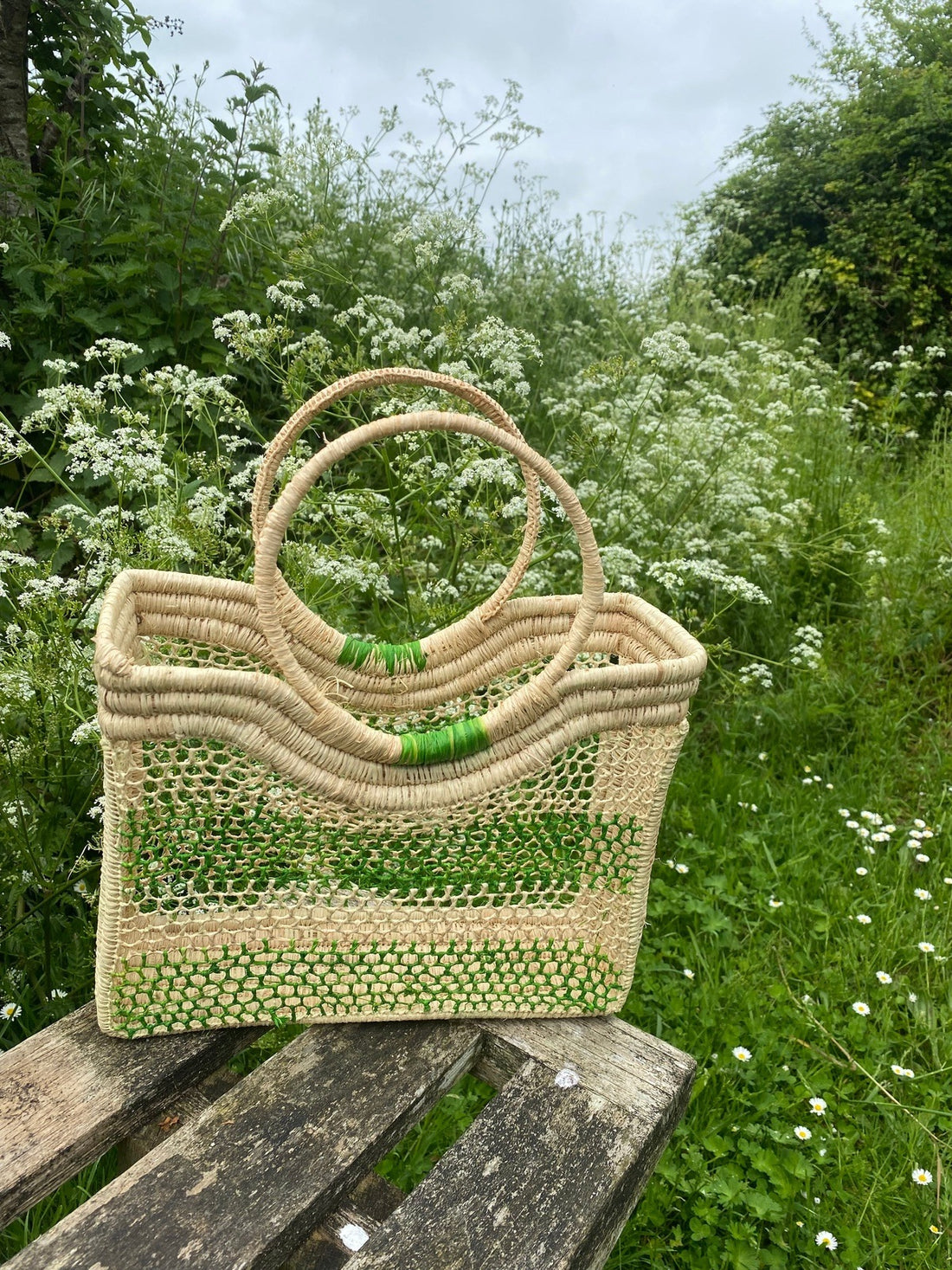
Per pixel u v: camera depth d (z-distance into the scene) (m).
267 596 1.12
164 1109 1.23
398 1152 1.57
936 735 2.87
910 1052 1.85
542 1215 1.05
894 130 6.61
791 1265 1.47
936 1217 1.52
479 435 1.17
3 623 1.85
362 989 1.33
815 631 2.91
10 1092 1.15
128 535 1.78
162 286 2.76
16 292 2.61
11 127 2.67
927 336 6.33
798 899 2.19
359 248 3.68
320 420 2.88
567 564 3.12
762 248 7.30
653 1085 1.25
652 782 1.33
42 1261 0.94
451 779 1.26
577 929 1.44
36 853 1.55
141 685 1.07
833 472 3.97
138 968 1.25
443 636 1.56
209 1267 0.95
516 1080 1.24
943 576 3.48
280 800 1.25
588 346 4.22
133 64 3.04
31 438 2.47
